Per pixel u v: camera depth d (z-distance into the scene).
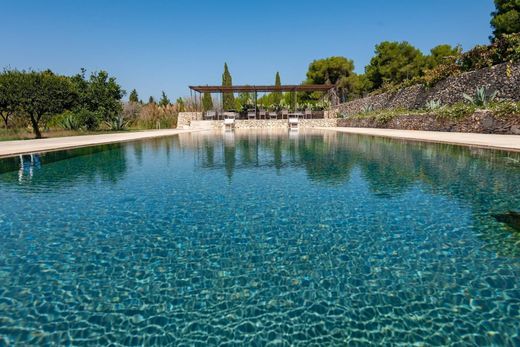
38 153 9.05
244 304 2.17
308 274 2.54
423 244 3.02
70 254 2.97
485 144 7.75
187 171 6.92
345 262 2.72
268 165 7.45
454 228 3.37
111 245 3.16
